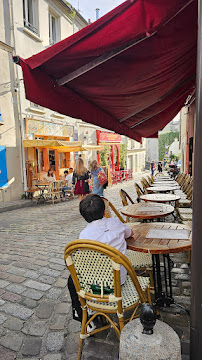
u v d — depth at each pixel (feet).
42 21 39.45
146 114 20.13
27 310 9.01
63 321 8.32
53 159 45.85
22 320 8.45
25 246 16.08
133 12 6.49
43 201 36.50
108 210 10.98
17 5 33.65
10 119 33.32
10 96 33.19
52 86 9.04
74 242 5.82
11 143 33.65
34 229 20.54
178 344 4.55
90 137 60.34
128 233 7.31
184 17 7.50
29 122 36.91
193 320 5.19
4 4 31.86
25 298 9.80
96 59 8.18
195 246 5.00
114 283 5.88
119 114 17.06
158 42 8.80
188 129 38.58
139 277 7.69
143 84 12.56
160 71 11.82
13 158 34.01
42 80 8.45
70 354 6.91
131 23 6.84
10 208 30.30
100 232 6.59
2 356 6.92
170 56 10.37
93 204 6.82
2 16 31.65
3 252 15.05
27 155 37.40
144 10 6.50
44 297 9.84
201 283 4.96
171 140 160.45
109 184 53.16
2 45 31.58
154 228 8.63
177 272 11.40
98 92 11.60
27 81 7.72
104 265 5.97
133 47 8.61
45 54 7.52
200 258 4.91
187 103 31.96
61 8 44.73
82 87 10.66
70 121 50.55
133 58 9.42
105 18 6.51
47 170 43.09
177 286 10.14
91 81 10.16
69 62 8.05
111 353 6.84
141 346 4.53
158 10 6.63
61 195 38.55
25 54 35.55
